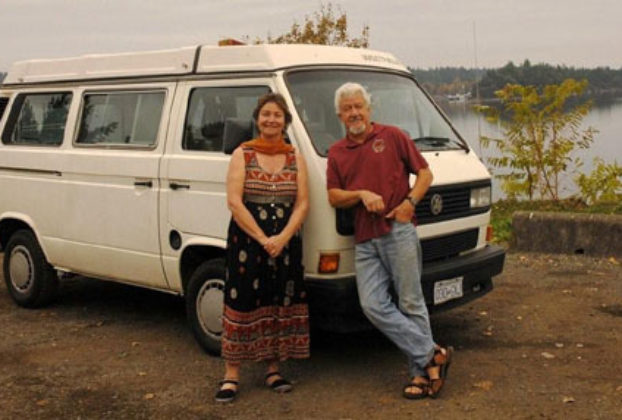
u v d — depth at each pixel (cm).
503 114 1218
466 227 615
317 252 538
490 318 707
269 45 589
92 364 609
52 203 725
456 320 703
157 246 634
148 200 636
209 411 511
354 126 498
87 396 544
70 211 707
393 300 538
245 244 512
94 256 693
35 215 745
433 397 517
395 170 501
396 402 515
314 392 539
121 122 674
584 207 1162
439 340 646
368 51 667
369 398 524
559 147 1202
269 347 530
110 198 668
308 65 597
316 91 585
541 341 636
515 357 598
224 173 577
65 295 830
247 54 592
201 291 607
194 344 652
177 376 577
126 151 658
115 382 569
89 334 689
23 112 775
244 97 589
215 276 595
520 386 535
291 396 532
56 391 554
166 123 630
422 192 504
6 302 807
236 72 593
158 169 625
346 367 588
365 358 607
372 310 510
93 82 704
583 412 488
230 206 508
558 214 970
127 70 678
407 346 509
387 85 646
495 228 1069
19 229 793
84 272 717
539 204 1205
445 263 593
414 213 551
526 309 732
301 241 527
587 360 586
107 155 670
